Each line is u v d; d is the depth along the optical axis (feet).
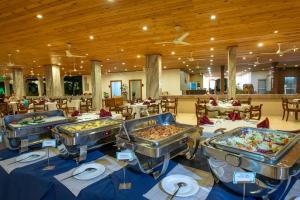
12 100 25.94
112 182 3.05
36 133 4.82
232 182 2.67
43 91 50.72
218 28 14.10
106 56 24.72
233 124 6.38
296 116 18.65
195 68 40.34
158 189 2.83
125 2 9.91
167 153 3.29
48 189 3.10
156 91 23.91
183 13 11.36
